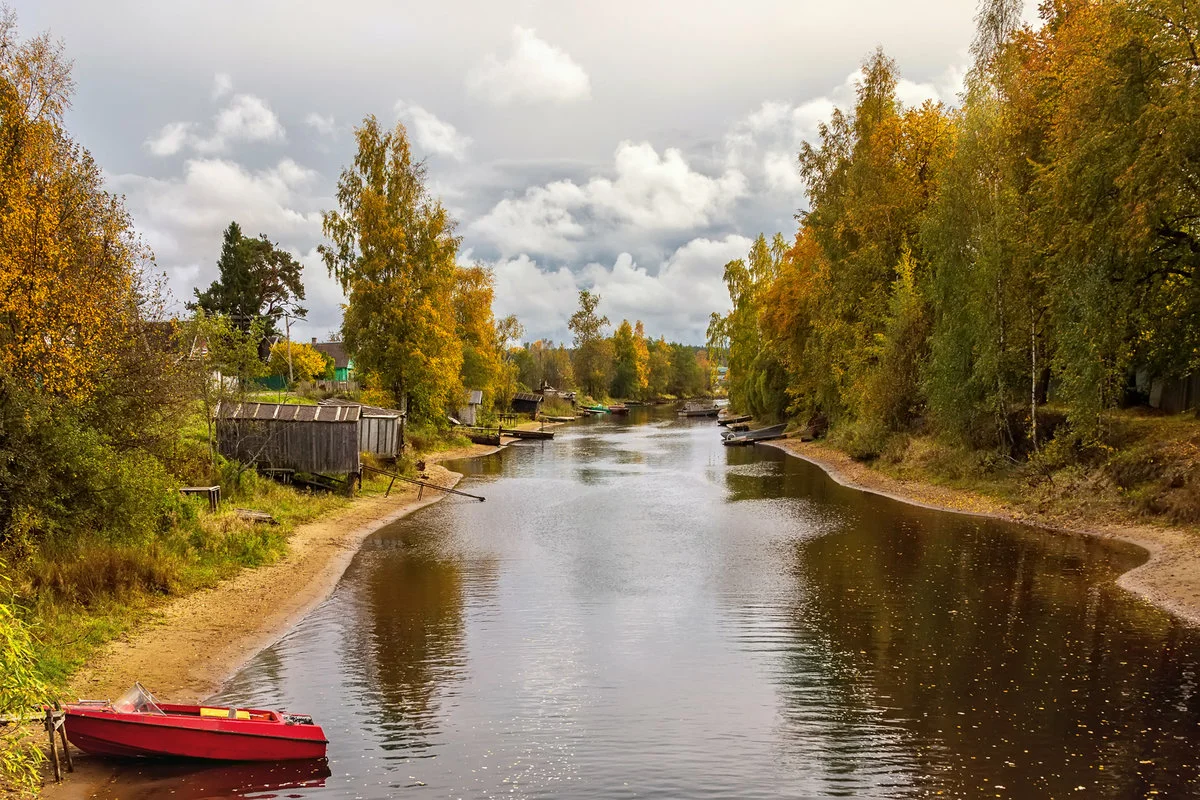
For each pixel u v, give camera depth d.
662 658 12.28
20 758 7.46
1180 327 20.98
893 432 36.72
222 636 13.07
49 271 14.62
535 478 37.38
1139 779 8.16
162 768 8.57
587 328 133.12
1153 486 20.86
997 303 27.27
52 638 11.38
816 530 23.00
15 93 14.57
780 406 61.88
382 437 35.81
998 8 28.58
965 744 9.08
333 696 10.74
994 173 27.88
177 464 22.00
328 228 43.41
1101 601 14.84
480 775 8.45
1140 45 18.78
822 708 10.23
